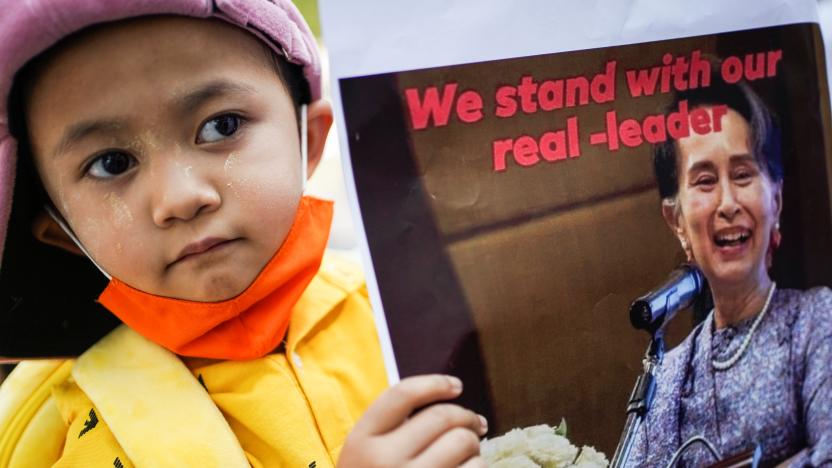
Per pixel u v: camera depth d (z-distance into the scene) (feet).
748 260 2.12
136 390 2.34
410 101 1.87
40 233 2.46
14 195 2.37
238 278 2.25
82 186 2.16
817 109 2.23
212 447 2.24
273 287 2.36
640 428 2.02
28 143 2.25
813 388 2.12
